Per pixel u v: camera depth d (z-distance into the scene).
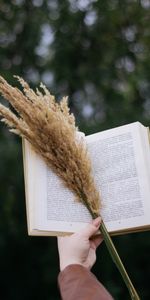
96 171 1.39
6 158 5.91
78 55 6.77
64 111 1.41
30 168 1.40
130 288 1.32
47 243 6.53
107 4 6.95
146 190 1.33
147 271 6.25
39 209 1.38
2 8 7.01
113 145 1.38
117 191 1.36
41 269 6.54
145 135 1.38
